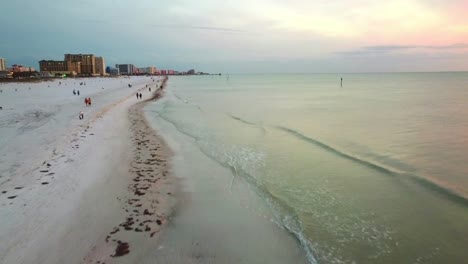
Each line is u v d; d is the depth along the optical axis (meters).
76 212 7.46
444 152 12.59
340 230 6.88
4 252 5.87
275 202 8.32
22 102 34.00
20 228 6.69
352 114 25.06
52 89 62.25
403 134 16.34
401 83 90.75
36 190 8.64
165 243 6.30
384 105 31.17
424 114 23.64
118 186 9.16
